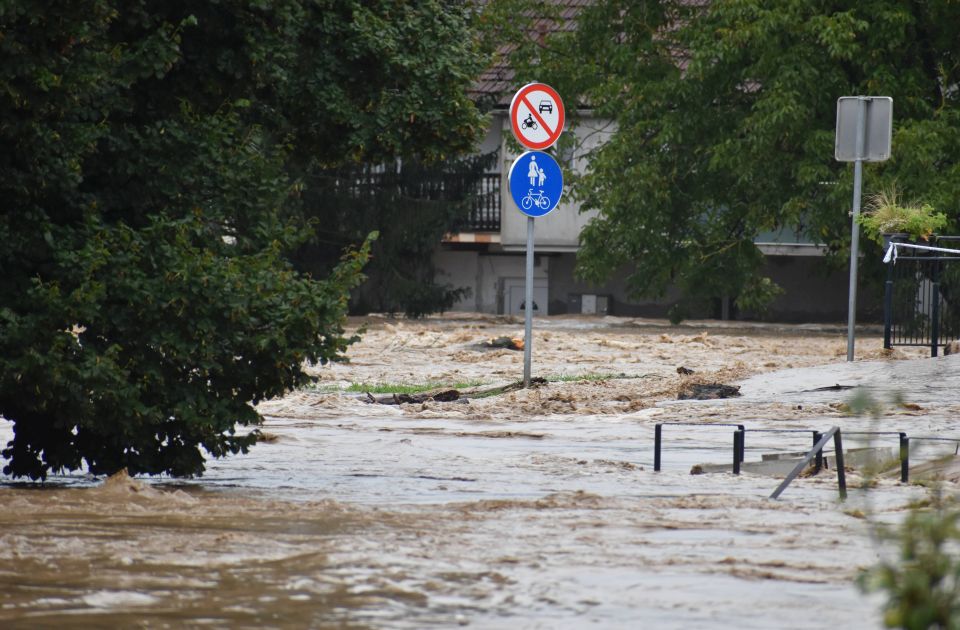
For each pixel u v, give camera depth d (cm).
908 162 9800
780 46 10419
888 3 10338
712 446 3341
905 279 6262
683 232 11512
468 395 4997
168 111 2659
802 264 14125
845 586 1377
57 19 2269
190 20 2497
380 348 7975
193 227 2491
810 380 4969
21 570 1440
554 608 1268
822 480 2562
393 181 13950
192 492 2423
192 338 2405
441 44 3072
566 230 14188
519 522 1864
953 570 858
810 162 10281
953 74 10781
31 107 2303
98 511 1977
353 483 2575
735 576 1430
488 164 14188
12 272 2427
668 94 10988
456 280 14725
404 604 1285
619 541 1680
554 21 11994
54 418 2494
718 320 13938
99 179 2584
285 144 2977
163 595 1320
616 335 9850
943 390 4500
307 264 13950
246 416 2539
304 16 2855
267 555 1545
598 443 3425
